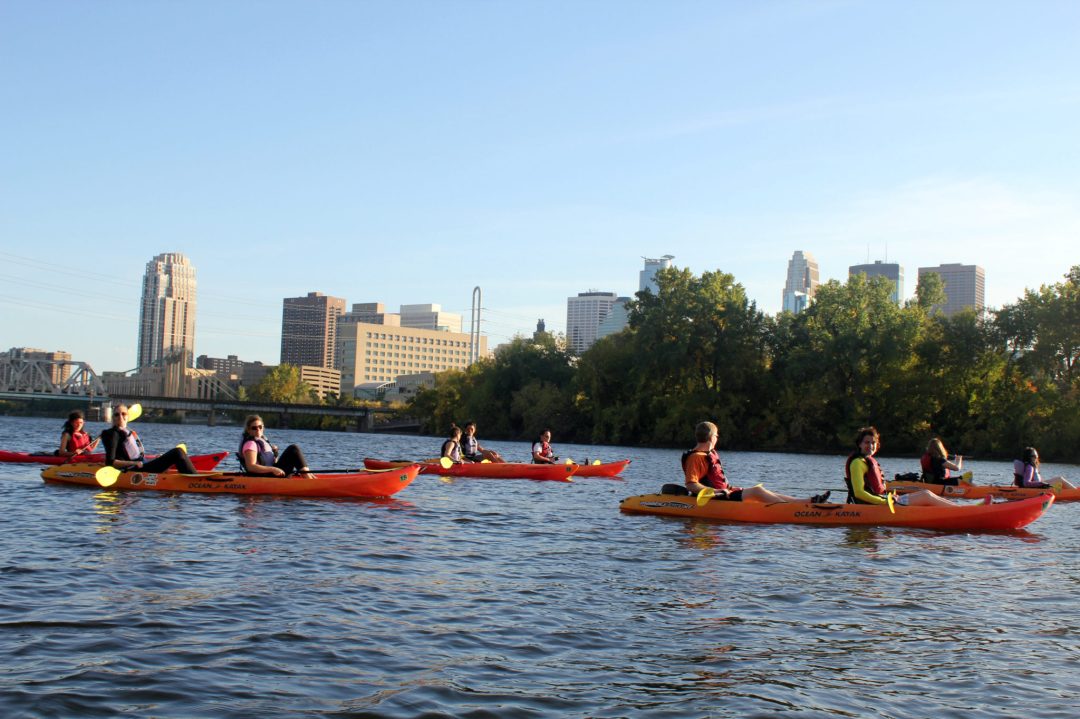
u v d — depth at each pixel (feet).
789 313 294.87
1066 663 25.22
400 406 461.37
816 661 24.89
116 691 21.08
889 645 26.73
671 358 274.57
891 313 256.73
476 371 382.83
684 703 21.27
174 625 26.78
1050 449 220.84
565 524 53.47
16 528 45.34
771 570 38.86
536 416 320.50
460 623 28.02
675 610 30.50
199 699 20.79
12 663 22.75
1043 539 51.88
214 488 63.72
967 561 42.93
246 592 31.42
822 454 257.96
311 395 590.96
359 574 35.37
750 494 57.57
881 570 39.63
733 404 271.90
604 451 237.66
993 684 23.17
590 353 315.99
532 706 20.89
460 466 93.56
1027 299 248.73
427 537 46.29
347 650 24.82
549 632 27.20
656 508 58.75
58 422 428.97
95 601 29.43
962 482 79.25
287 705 20.57
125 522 48.21
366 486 64.13
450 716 20.12
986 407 242.99
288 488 63.67
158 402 417.08
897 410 248.11
